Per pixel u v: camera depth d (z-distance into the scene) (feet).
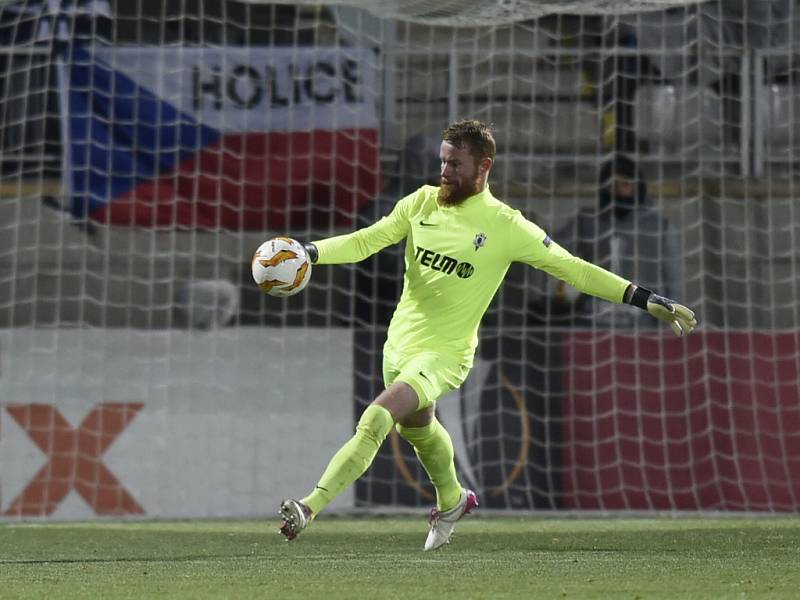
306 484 110.83
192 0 138.82
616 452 112.57
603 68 137.90
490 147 62.54
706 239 132.05
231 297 126.52
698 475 112.47
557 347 114.01
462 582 53.57
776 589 50.88
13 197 132.67
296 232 133.28
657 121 137.49
